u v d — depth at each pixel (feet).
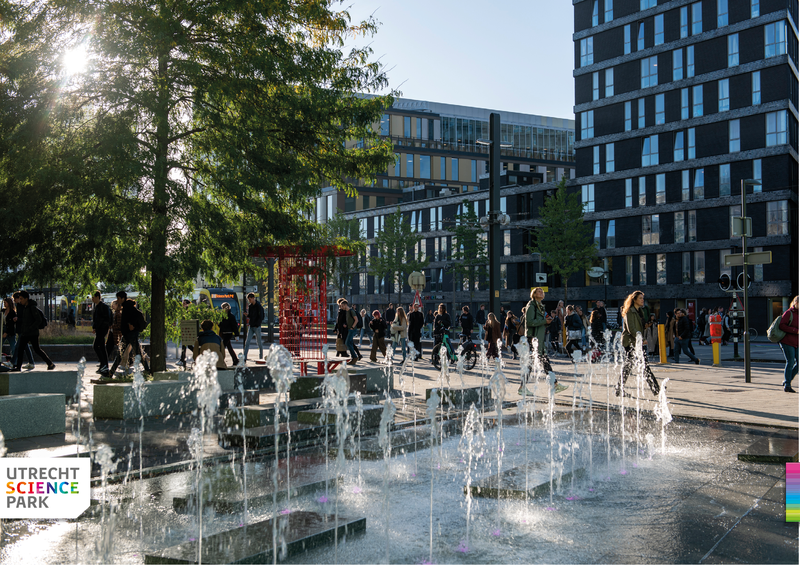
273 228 47.32
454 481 19.51
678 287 162.20
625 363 41.88
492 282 57.06
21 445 25.23
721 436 26.78
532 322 45.39
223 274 53.11
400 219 211.82
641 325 41.42
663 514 16.10
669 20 166.40
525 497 17.38
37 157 39.99
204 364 18.54
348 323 65.72
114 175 40.50
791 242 145.69
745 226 49.14
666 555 13.23
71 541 14.33
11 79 39.50
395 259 206.08
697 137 160.56
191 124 49.39
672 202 164.14
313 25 51.70
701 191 159.33
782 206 146.61
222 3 43.32
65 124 42.37
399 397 41.19
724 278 74.28
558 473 19.39
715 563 12.79
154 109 41.22
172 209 42.91
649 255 168.04
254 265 54.85
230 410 29.12
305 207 50.44
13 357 54.34
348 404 31.55
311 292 54.85
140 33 41.52
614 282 174.70
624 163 173.58
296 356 54.65
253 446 24.41
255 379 46.21
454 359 64.64
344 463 22.06
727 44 156.56
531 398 39.75
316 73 48.78
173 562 12.14
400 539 14.15
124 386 32.81
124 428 29.60
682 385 46.57
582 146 182.09
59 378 39.17
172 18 41.81
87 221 40.75
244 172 44.75
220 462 22.21
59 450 22.09
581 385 46.75
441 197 224.74
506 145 279.69
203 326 42.93
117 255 42.09
